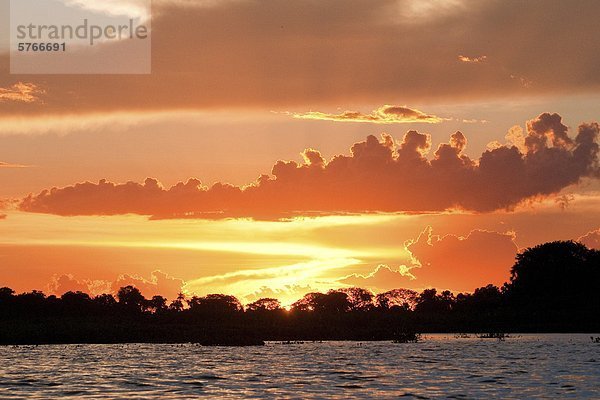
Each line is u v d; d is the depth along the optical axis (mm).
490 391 68125
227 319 195375
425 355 107250
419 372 82812
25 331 149625
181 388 70812
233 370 85375
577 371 83312
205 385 72750
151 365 91812
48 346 132500
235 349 121062
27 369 87250
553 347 125688
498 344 134875
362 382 74500
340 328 164375
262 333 154250
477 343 139250
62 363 95062
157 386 72188
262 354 109312
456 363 93625
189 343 141375
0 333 147250
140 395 66812
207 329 161125
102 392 68562
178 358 102188
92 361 97812
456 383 73375
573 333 199250
